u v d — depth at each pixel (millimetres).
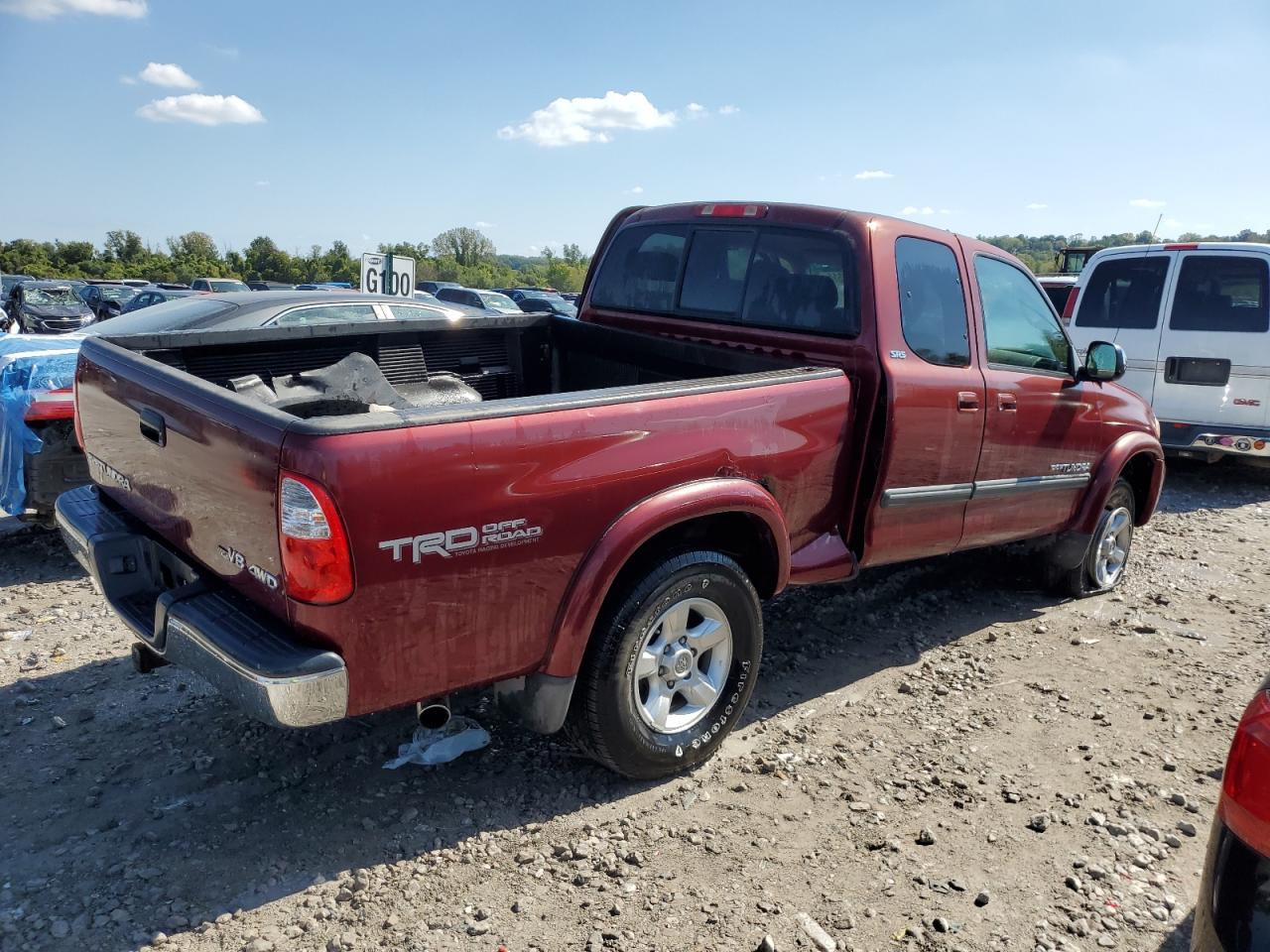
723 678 3598
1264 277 8617
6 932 2578
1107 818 3350
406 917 2711
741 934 2697
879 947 2676
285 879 2857
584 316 5312
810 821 3256
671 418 3199
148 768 3428
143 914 2678
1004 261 4812
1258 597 5953
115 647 4457
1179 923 2830
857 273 3990
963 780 3553
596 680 3166
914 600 5555
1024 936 2742
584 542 3002
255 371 4234
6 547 5879
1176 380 9094
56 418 5395
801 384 3686
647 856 3033
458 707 3932
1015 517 4945
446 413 2682
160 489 3127
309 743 3627
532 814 3240
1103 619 5406
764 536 3613
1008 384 4578
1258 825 1926
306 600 2520
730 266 4520
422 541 2635
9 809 3143
